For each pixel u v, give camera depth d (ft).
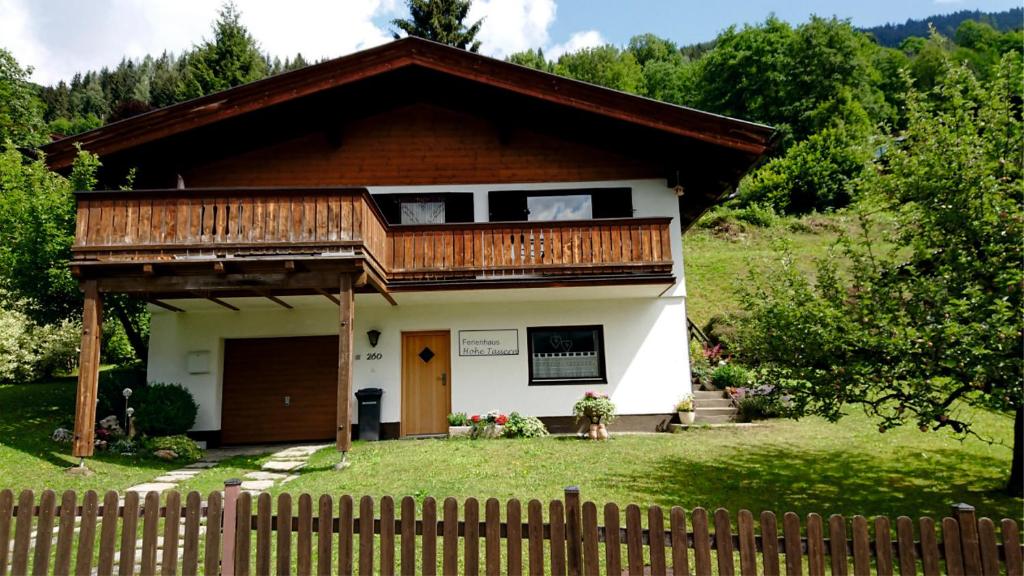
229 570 13.76
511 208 43.96
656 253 39.96
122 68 300.81
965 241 22.49
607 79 191.01
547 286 39.24
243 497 14.11
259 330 43.34
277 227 33.14
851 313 23.50
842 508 23.50
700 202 51.34
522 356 42.88
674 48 240.12
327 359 43.75
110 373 58.59
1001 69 23.65
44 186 44.14
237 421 42.98
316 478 28.25
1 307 50.80
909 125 24.82
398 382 42.63
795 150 114.83
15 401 46.52
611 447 34.40
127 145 39.78
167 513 14.03
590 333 43.60
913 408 22.25
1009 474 27.40
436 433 42.45
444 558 13.23
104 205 32.83
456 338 43.11
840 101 134.21
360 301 41.78
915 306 22.20
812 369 23.68
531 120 44.93
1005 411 20.66
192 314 43.37
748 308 26.50
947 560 12.65
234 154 44.39
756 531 21.80
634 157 44.65
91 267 31.78
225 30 113.70
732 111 150.41
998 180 22.04
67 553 14.11
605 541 12.94
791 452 32.07
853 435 35.55
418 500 23.63
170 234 32.78
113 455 33.63
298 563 13.64
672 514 12.98
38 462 30.63
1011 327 19.60
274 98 39.86
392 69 40.47
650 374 42.65
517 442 37.04
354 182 43.98
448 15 105.50
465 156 44.52
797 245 84.02
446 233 39.83
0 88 109.50
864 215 25.76
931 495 24.91
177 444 35.63
